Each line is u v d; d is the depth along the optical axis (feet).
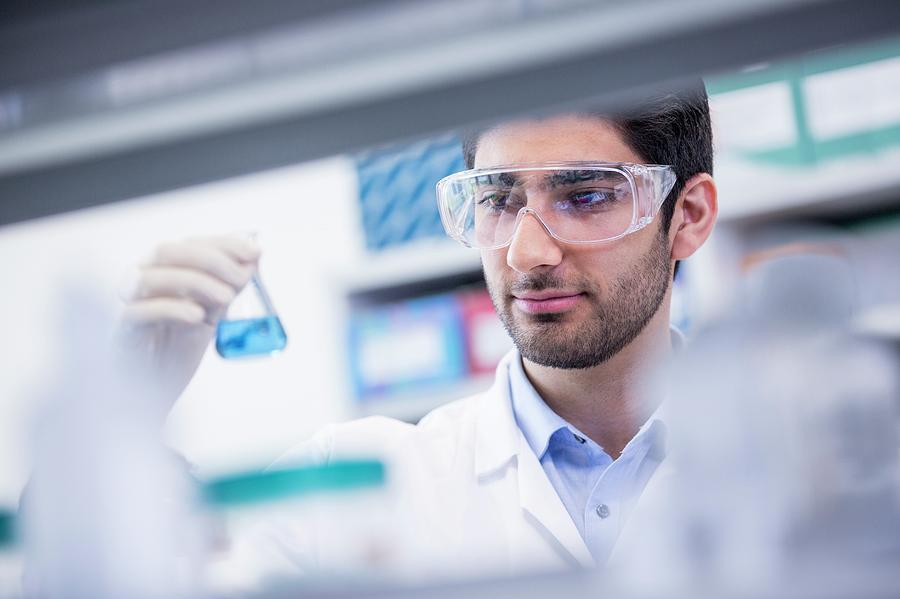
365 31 2.51
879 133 9.92
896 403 3.18
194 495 3.10
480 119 2.61
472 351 11.28
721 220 10.28
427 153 11.54
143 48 2.60
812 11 2.45
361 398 11.57
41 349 10.69
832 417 3.09
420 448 6.13
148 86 2.63
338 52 2.54
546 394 5.91
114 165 2.79
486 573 2.77
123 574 2.80
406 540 4.91
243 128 2.71
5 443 7.79
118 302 4.81
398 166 11.63
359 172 11.76
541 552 5.44
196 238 4.98
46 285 10.89
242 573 3.17
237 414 11.98
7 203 2.84
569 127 5.21
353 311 11.99
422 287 12.21
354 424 6.54
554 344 5.24
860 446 3.03
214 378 12.04
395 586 2.79
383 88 2.61
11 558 2.91
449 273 11.69
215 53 2.58
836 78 9.99
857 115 9.97
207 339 5.03
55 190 2.82
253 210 11.86
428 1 2.47
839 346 3.28
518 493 5.67
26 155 2.75
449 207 5.43
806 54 2.49
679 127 5.58
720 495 2.92
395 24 2.49
